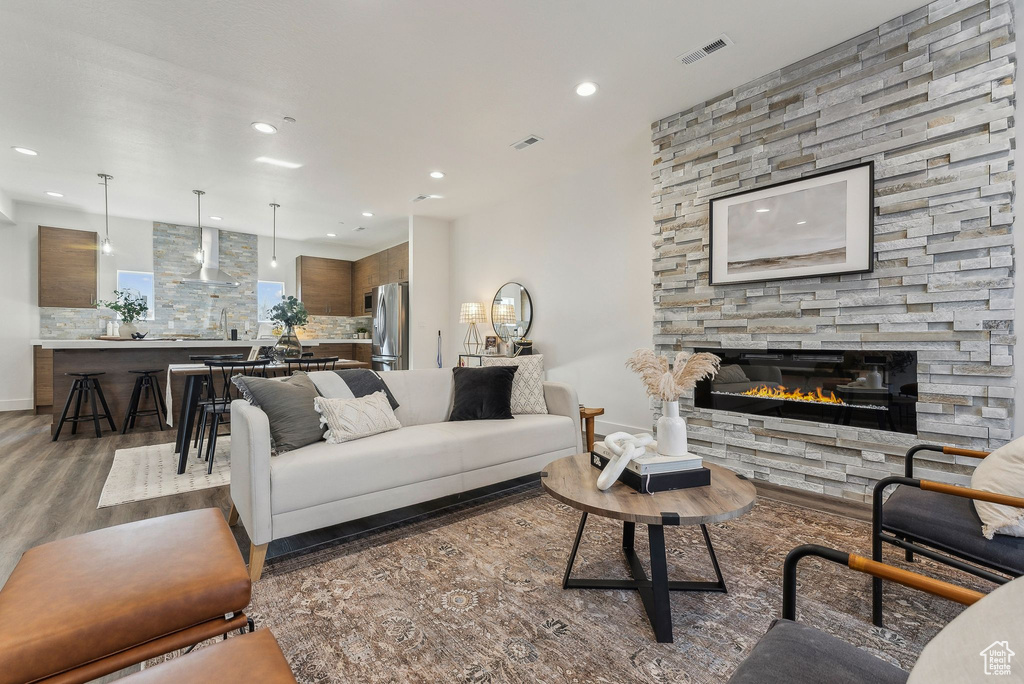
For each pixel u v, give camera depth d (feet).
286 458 6.75
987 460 5.10
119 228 20.92
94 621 2.96
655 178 11.66
